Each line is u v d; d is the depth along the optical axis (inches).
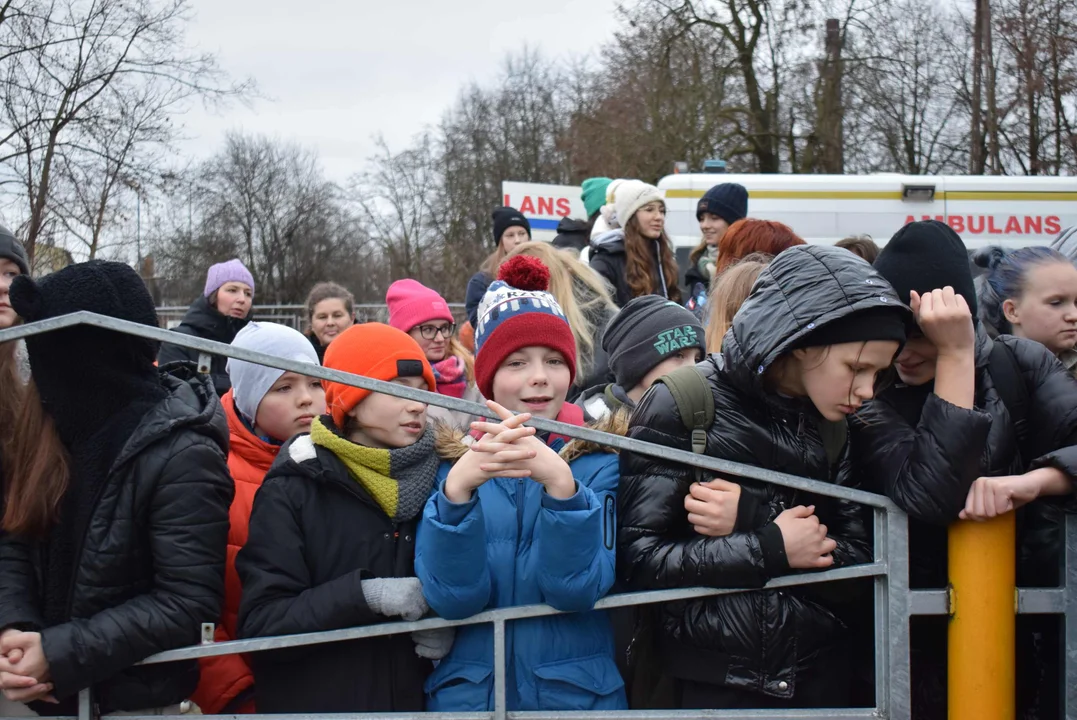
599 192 269.7
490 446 73.7
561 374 93.8
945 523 76.9
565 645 82.8
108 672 77.0
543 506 76.4
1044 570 85.7
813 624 81.0
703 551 78.2
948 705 79.0
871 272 76.3
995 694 76.9
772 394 82.0
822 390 76.4
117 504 79.5
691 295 220.2
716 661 81.1
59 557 80.7
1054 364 87.0
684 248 387.5
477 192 1240.2
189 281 1384.1
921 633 85.7
